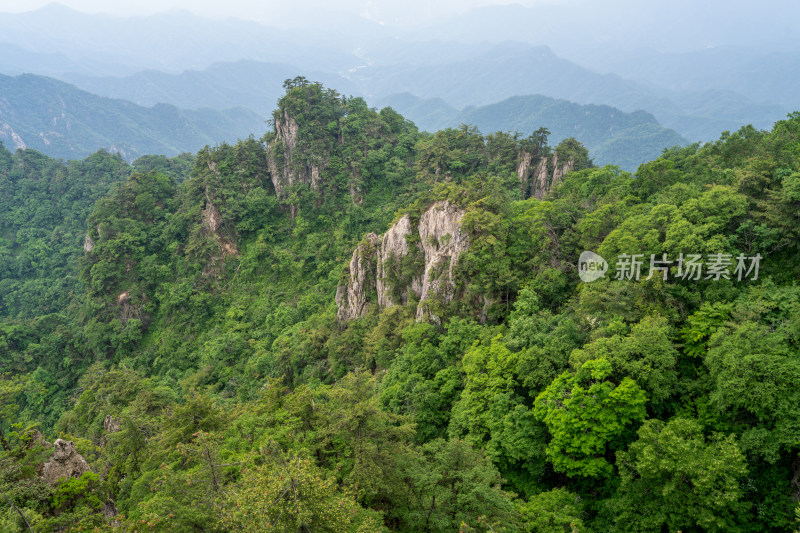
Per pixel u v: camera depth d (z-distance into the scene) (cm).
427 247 6122
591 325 3903
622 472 2884
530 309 4628
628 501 2820
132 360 9219
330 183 10925
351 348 6619
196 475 2500
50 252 13262
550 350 3744
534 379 3628
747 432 2850
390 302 6612
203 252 10112
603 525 2945
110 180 15288
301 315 8812
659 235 4350
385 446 2820
